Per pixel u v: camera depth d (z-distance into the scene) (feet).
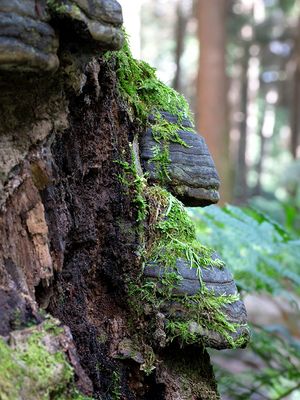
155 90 3.19
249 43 38.86
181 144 3.17
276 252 5.24
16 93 2.32
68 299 2.71
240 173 42.37
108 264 2.84
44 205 2.53
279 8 35.70
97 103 2.83
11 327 2.24
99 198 2.84
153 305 2.79
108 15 2.31
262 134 49.47
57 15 2.21
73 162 2.73
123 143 2.95
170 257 2.86
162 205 3.00
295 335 7.94
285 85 46.91
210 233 5.47
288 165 24.23
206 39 17.03
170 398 2.81
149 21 46.24
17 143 2.44
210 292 2.84
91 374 2.66
